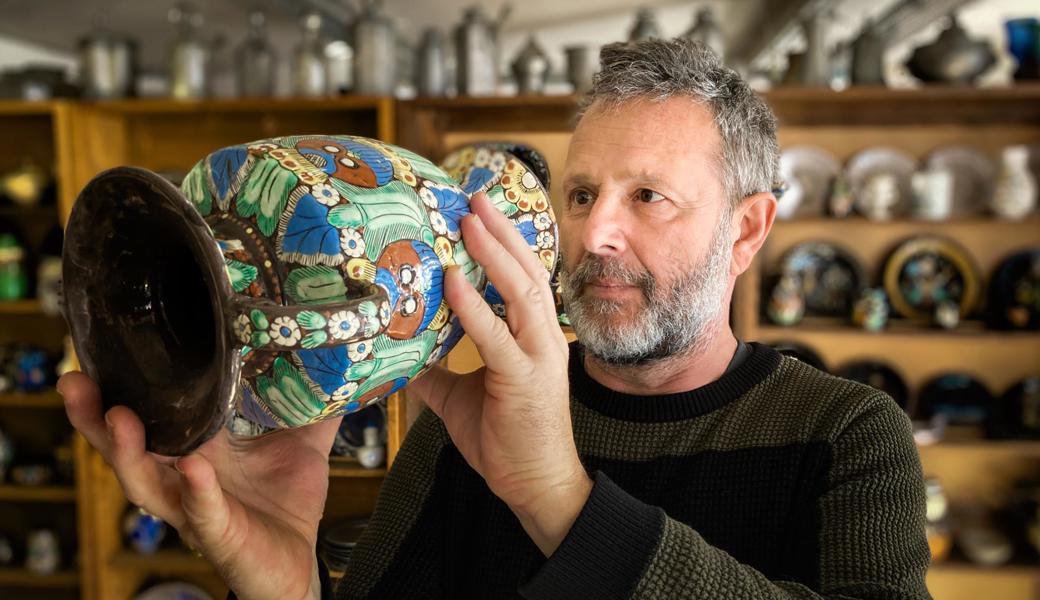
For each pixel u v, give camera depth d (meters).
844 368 2.84
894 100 2.53
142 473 0.53
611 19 3.35
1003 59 3.66
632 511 0.59
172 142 2.90
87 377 0.55
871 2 3.11
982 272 2.81
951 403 2.81
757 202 0.91
